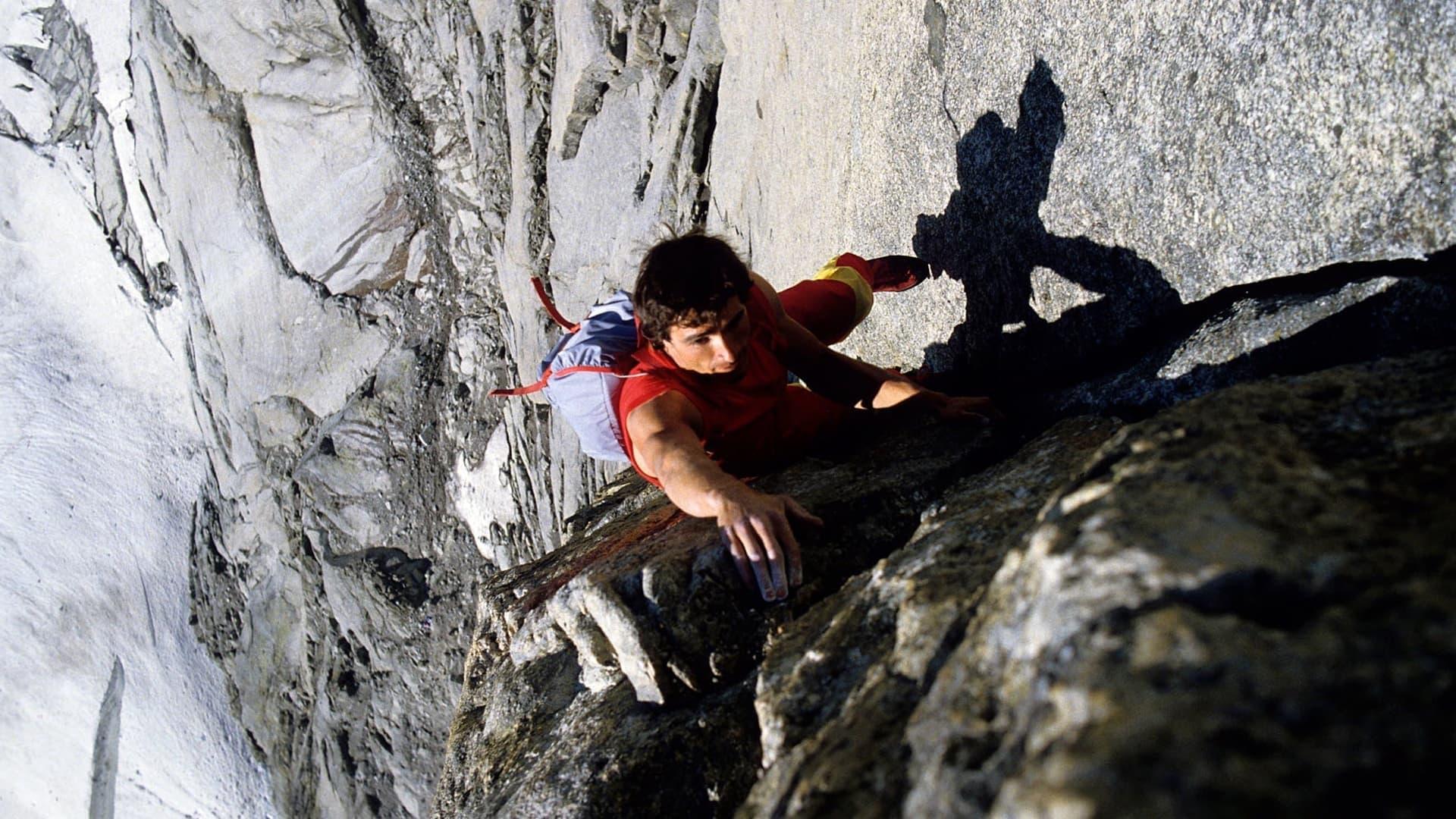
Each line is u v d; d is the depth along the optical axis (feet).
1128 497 4.53
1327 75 7.23
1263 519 4.22
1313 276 7.83
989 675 4.31
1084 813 3.14
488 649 11.37
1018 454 8.67
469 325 43.83
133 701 62.18
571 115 31.27
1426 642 3.41
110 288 65.21
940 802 3.95
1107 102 9.32
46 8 62.49
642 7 27.61
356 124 43.52
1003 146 10.95
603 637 8.77
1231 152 8.13
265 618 54.75
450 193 42.75
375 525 47.57
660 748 7.38
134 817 60.29
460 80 40.50
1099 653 3.73
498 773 8.80
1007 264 11.25
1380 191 7.09
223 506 59.11
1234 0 7.83
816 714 6.17
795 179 18.49
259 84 45.70
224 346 51.70
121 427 65.10
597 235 31.07
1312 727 3.27
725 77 24.18
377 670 47.73
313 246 46.44
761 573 7.91
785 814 5.05
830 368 10.69
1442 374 5.19
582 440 9.84
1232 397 5.36
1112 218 9.48
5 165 65.67
